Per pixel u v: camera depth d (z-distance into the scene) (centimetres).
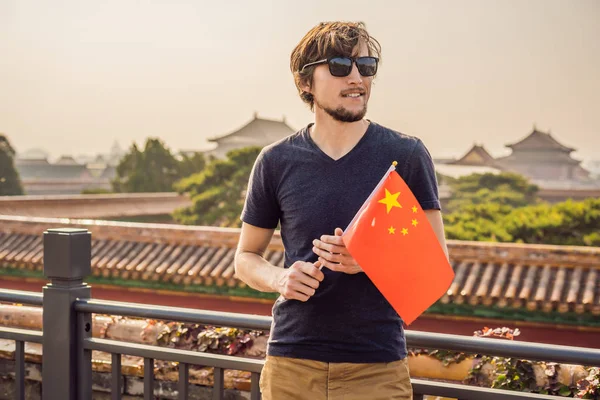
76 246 250
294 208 183
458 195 4334
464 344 188
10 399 352
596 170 7900
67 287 249
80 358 250
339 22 184
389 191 173
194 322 224
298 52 187
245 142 6725
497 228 1775
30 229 1195
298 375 182
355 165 180
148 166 4497
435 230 181
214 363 224
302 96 191
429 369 331
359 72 179
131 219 2653
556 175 7500
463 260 921
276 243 1010
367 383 178
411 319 172
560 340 846
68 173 9044
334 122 183
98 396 343
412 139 183
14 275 1176
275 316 189
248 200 197
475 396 188
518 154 7562
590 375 302
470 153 7144
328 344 178
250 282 195
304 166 183
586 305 820
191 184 2706
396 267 171
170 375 333
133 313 235
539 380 306
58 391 252
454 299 878
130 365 337
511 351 183
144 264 1048
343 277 177
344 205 178
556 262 880
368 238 170
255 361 219
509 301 852
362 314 177
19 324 393
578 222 1653
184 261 1045
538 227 1688
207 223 2628
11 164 4588
